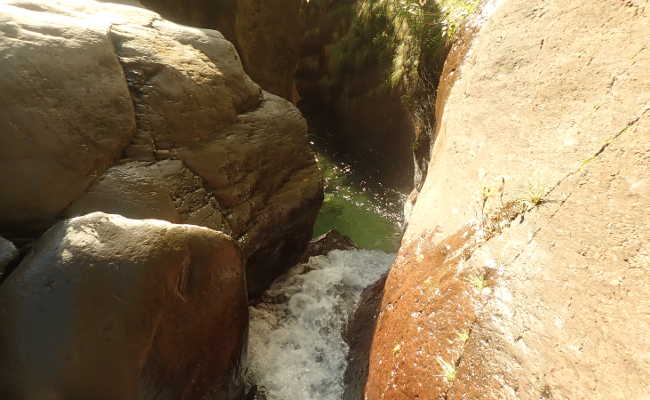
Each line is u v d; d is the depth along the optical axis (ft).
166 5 26.23
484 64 10.64
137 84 13.17
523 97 8.94
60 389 8.51
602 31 7.80
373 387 9.18
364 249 20.52
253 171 15.23
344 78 31.48
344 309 15.20
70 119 11.52
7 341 8.64
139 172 12.35
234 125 15.16
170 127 13.37
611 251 5.74
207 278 10.49
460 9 17.60
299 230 17.35
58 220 11.15
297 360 13.61
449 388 6.72
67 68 11.76
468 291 7.57
